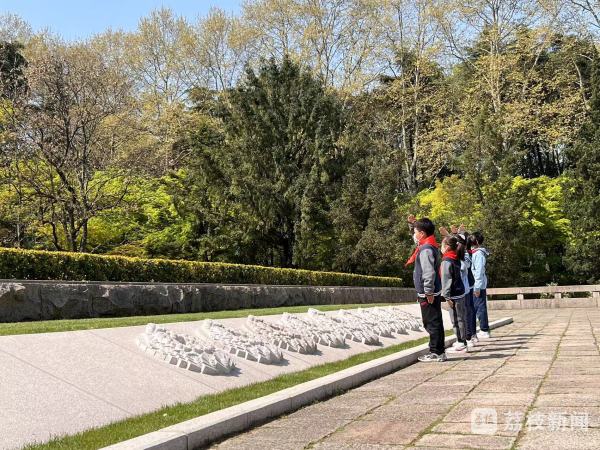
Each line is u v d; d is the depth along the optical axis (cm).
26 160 2239
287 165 2753
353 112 4106
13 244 2500
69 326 796
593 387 619
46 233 2458
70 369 582
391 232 2858
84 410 506
